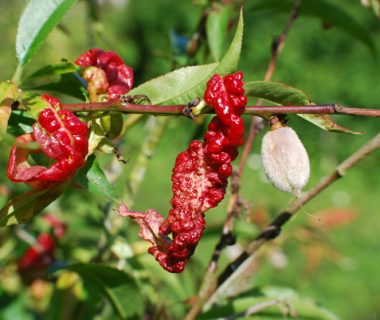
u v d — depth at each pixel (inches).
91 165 13.0
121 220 20.4
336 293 63.6
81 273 16.2
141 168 21.1
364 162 97.3
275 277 58.4
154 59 102.0
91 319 20.0
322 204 89.8
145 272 20.0
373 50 23.7
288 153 12.1
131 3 110.7
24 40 13.9
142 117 18.7
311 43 106.8
